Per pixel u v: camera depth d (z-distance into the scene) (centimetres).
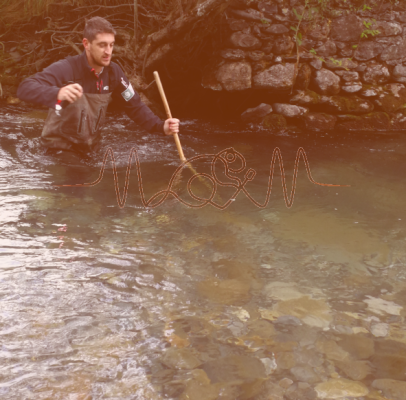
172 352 163
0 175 348
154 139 503
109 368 154
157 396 142
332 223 288
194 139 520
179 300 196
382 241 263
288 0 584
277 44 591
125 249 242
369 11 613
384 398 144
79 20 696
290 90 610
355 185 371
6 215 275
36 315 180
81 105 392
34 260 224
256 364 158
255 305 194
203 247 248
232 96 667
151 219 284
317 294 204
